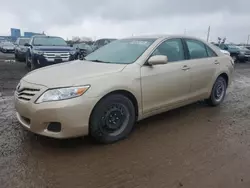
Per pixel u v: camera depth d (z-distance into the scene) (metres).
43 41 10.55
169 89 3.78
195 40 4.51
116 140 3.23
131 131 3.61
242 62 19.22
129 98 3.32
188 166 2.67
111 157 2.84
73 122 2.77
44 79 2.97
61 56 9.44
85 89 2.83
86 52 14.72
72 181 2.38
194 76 4.22
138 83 3.32
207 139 3.39
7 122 3.88
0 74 9.31
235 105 5.19
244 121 4.16
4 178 2.39
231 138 3.44
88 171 2.55
